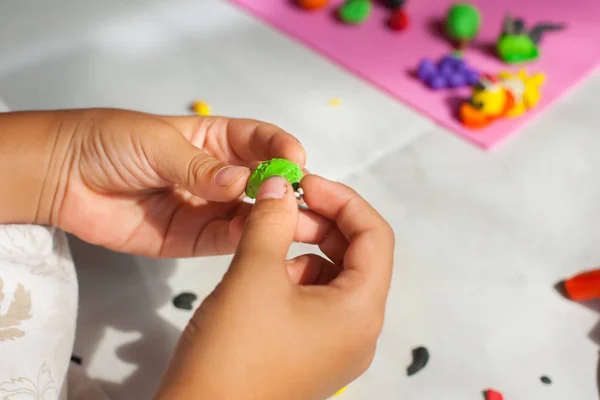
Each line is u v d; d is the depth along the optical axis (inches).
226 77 19.4
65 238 14.3
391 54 19.9
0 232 13.3
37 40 20.2
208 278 15.3
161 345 14.3
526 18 20.8
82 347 14.2
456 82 18.9
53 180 13.9
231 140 14.4
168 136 13.4
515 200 16.8
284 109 18.6
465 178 17.2
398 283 15.3
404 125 18.4
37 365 12.5
